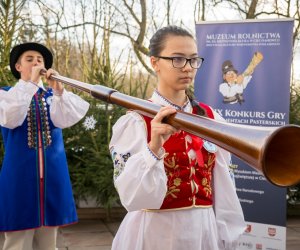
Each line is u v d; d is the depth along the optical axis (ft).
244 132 3.21
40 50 9.89
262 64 12.85
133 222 5.23
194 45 5.04
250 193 13.24
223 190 5.61
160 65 5.11
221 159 5.64
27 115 9.46
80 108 9.98
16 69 9.93
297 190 16.96
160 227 5.06
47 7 24.53
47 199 9.50
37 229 9.78
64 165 9.98
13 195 9.23
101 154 15.60
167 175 5.06
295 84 21.58
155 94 5.41
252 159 3.10
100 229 15.24
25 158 9.37
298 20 23.58
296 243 14.17
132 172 4.51
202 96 13.57
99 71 19.77
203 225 5.26
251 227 13.28
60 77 6.92
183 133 5.16
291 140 3.33
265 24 12.69
